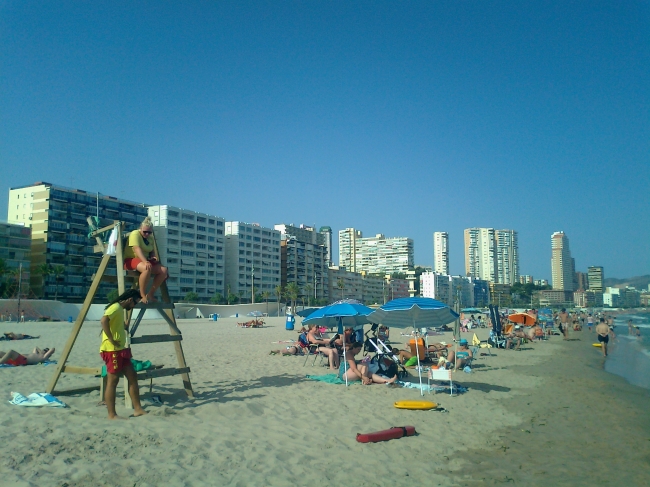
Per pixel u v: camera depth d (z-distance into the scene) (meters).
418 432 7.59
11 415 6.84
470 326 46.97
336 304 12.59
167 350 19.39
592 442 7.78
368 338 12.12
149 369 8.63
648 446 7.62
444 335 34.81
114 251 8.18
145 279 7.91
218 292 127.00
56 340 25.64
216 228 127.12
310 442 6.68
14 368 12.07
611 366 20.23
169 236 114.31
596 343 33.03
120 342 7.22
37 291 94.38
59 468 4.97
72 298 97.31
